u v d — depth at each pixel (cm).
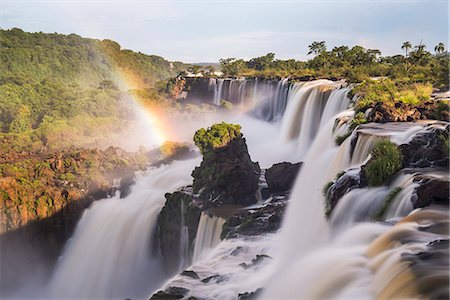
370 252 2334
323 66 13812
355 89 6294
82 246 6425
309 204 4244
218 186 5097
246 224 4125
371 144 3822
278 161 7256
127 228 6203
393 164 3144
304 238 3594
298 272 2523
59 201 6688
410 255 1980
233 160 5241
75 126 10550
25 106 12762
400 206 2752
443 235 2202
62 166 7331
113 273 6053
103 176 7150
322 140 5506
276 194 5141
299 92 8044
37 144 9812
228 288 2883
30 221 6606
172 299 2802
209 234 4612
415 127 4000
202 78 13762
